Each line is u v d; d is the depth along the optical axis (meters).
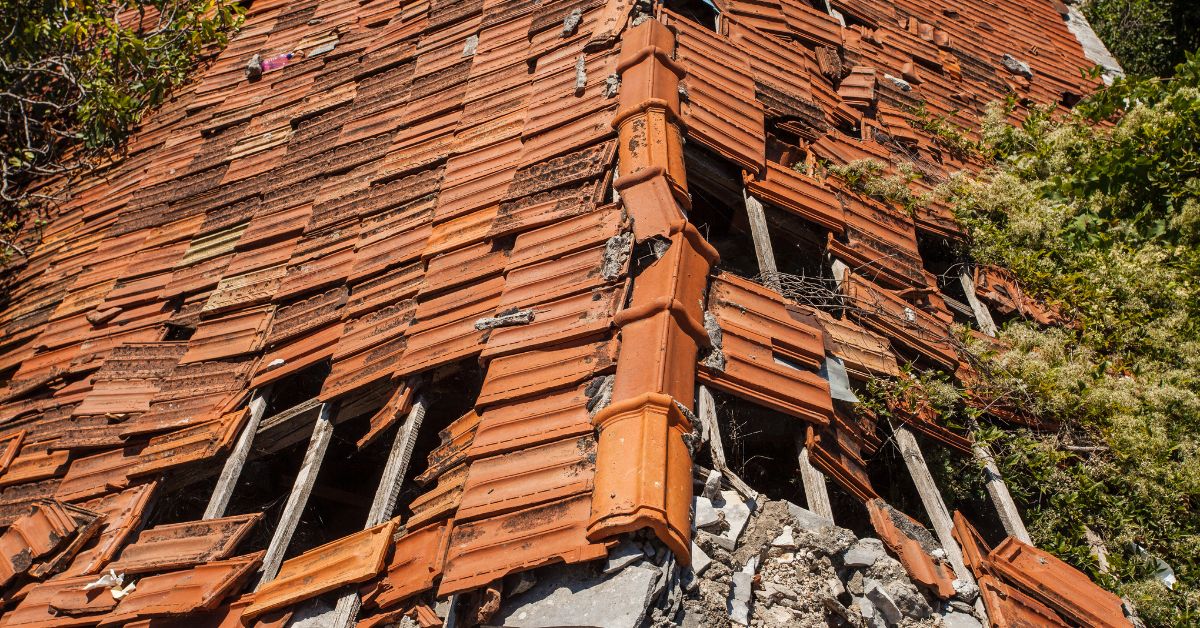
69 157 9.57
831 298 5.36
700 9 7.16
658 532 3.43
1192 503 5.07
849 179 6.08
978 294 6.22
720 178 5.79
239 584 4.55
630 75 5.67
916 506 5.43
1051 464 5.11
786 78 6.64
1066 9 10.98
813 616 3.77
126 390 6.04
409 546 4.16
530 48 6.72
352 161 6.85
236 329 6.05
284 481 6.61
